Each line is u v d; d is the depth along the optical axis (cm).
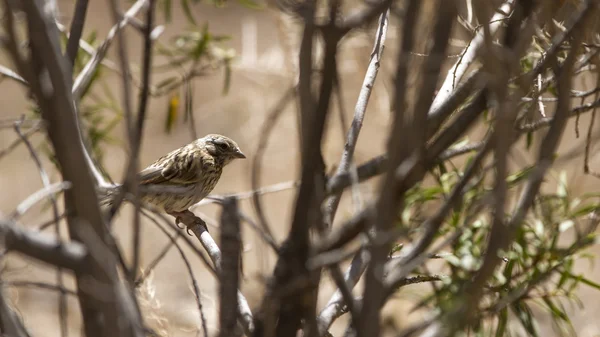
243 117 2494
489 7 584
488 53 512
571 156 598
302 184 521
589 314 1572
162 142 2512
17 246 493
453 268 833
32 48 542
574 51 563
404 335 559
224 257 553
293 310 555
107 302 506
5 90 2794
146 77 606
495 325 1038
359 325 510
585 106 761
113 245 532
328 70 504
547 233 909
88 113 1265
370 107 1911
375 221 500
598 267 1728
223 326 550
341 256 521
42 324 1688
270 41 2473
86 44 1160
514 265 898
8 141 2520
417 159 494
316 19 534
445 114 600
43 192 534
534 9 599
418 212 882
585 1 605
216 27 2891
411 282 761
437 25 495
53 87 499
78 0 735
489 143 542
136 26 882
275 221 2125
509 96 606
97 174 831
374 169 758
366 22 539
